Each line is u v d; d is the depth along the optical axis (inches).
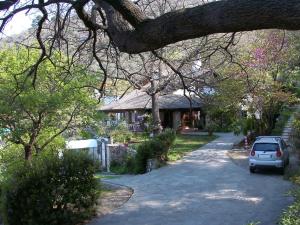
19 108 603.8
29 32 298.4
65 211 565.0
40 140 698.2
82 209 584.7
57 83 627.5
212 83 661.9
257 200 692.1
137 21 171.8
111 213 641.0
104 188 835.4
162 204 689.0
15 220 555.2
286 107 1486.2
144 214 630.5
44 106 615.8
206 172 976.3
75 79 623.8
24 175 557.3
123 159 1177.4
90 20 218.7
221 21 148.6
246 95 1251.2
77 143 1071.6
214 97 1217.4
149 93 851.4
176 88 928.9
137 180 922.7
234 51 660.1
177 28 159.0
